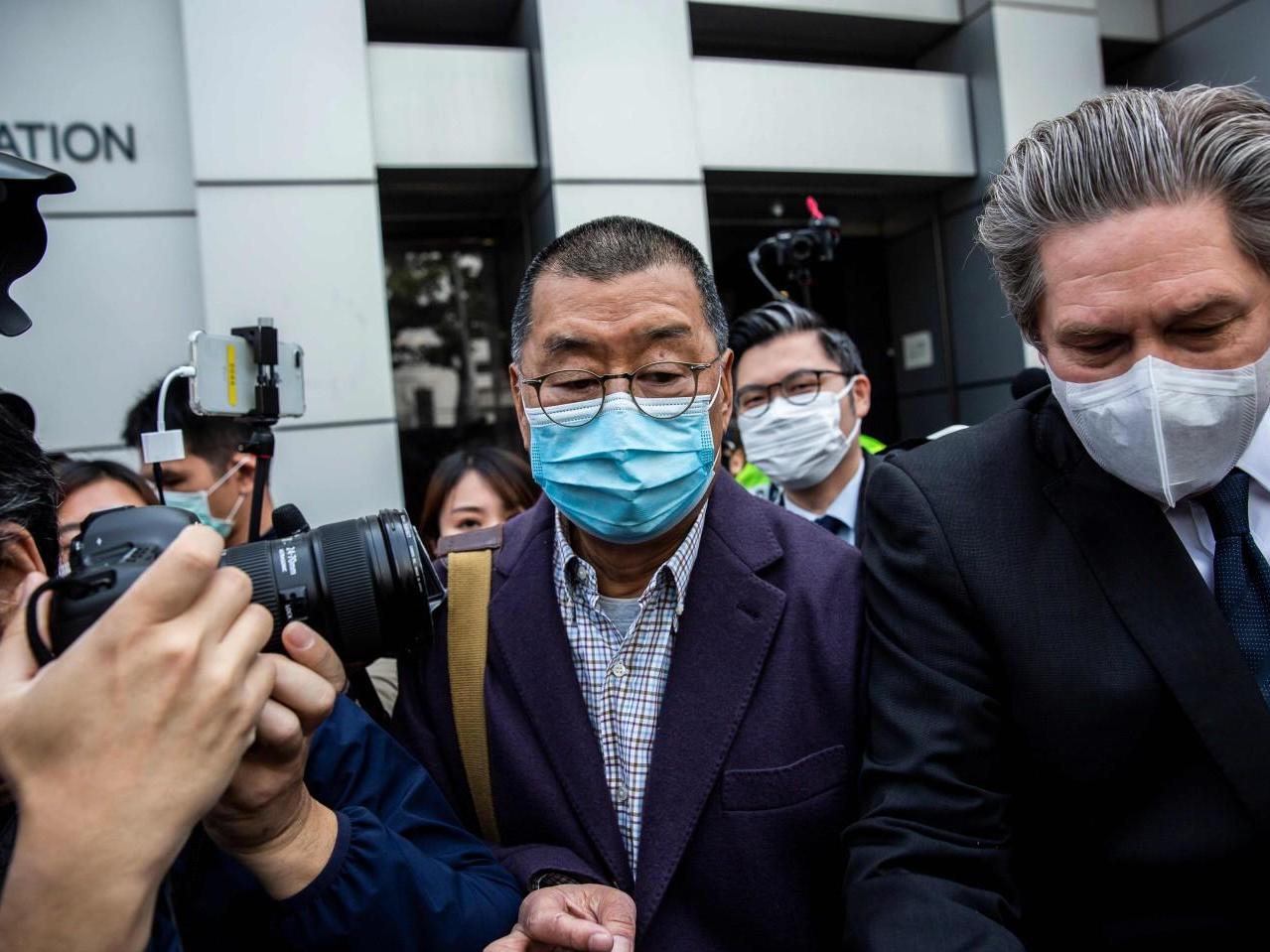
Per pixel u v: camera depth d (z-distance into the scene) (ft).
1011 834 3.58
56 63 12.46
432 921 3.37
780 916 3.84
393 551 3.35
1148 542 3.42
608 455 3.95
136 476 6.23
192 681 2.20
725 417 4.65
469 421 15.97
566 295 4.00
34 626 2.35
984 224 3.63
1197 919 3.19
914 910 3.16
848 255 18.89
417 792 3.95
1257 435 3.50
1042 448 3.75
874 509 4.04
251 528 5.14
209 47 12.59
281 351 5.36
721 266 17.83
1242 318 3.04
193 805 2.20
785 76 15.62
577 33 13.96
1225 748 3.14
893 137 16.21
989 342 16.69
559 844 4.07
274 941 3.28
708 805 3.95
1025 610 3.48
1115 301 3.05
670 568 4.22
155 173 12.84
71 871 2.07
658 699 4.20
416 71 13.97
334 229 12.99
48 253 12.42
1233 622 3.34
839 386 7.97
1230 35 16.60
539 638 4.29
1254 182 2.92
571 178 13.85
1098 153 3.06
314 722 2.95
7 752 2.13
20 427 2.83
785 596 4.18
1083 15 16.42
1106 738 3.31
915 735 3.56
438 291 15.93
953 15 16.70
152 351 12.82
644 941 3.84
